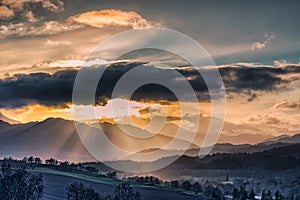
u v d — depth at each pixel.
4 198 131.62
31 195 138.00
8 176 134.62
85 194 155.38
